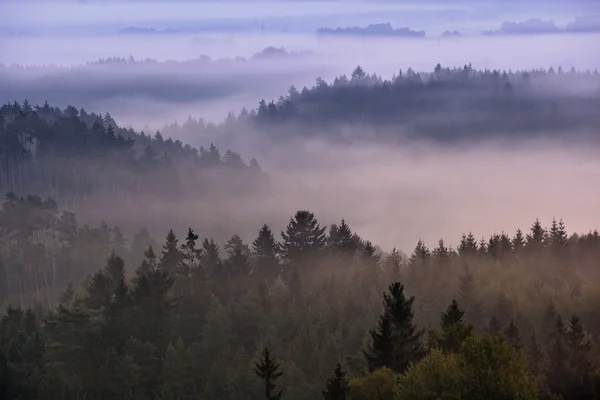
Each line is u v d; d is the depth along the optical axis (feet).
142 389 515.50
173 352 532.73
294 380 478.59
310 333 581.53
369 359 396.98
